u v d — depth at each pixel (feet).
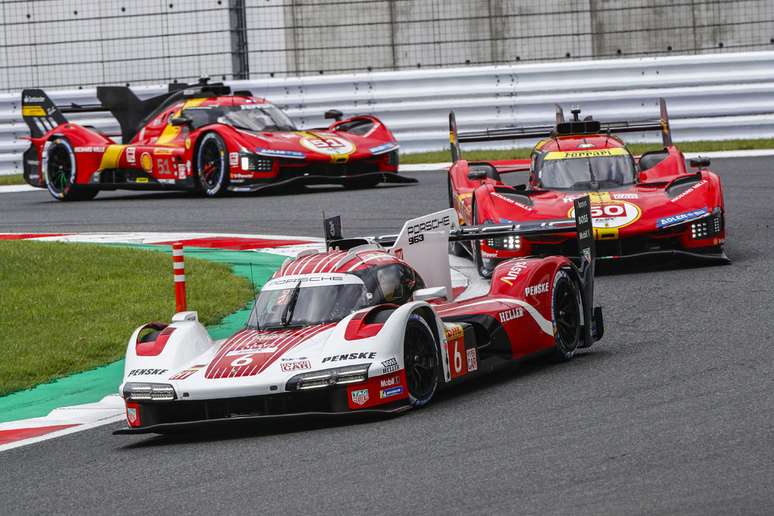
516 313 105.09
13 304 151.84
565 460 73.46
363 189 245.24
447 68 297.74
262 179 238.48
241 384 89.56
